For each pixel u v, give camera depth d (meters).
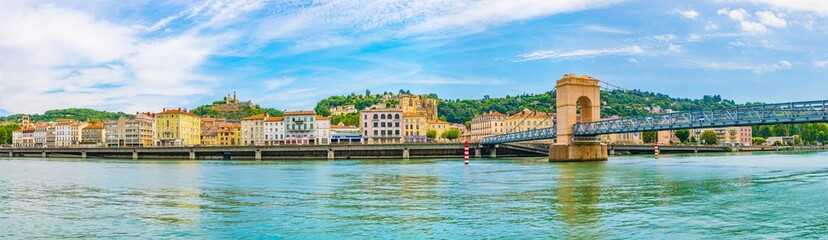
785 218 29.77
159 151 161.00
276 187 48.56
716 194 40.38
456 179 56.91
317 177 61.84
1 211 34.16
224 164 107.69
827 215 30.62
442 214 31.61
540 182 52.31
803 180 52.03
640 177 58.22
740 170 69.38
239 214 32.12
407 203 36.41
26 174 71.00
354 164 103.00
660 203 35.62
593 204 35.31
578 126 110.44
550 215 31.03
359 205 35.59
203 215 31.84
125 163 116.25
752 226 27.61
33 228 28.33
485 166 88.38
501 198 38.78
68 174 70.75
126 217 31.42
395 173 68.94
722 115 83.56
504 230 26.95
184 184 52.69
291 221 29.75
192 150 156.75
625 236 25.50
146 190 46.59
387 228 27.67
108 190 46.84
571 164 94.25
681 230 26.72
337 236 26.02
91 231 27.47
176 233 26.86
